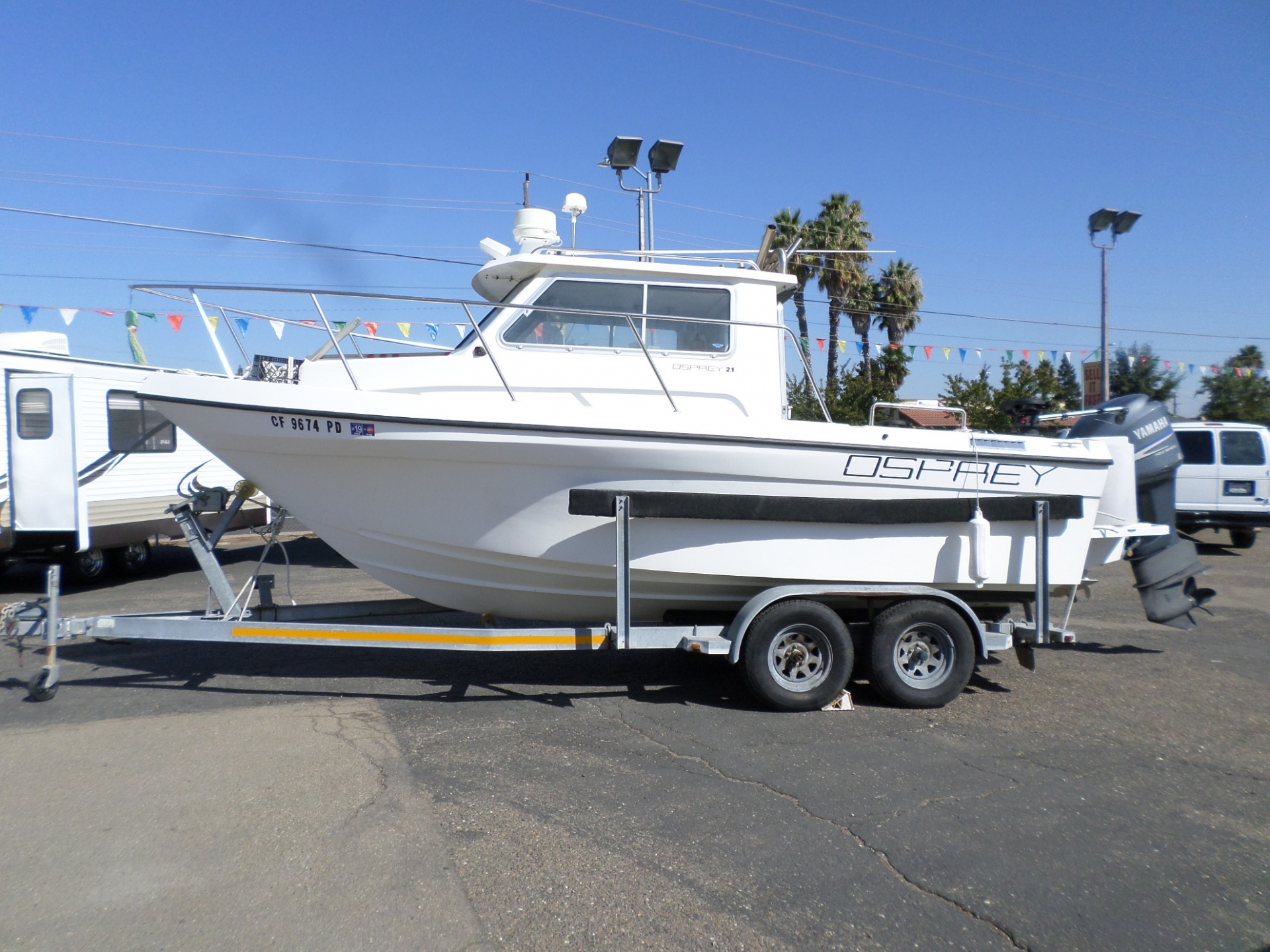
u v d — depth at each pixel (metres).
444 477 5.10
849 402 17.14
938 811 3.81
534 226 6.36
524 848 3.42
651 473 5.05
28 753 4.46
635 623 5.88
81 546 9.64
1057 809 3.84
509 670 6.23
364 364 5.53
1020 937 2.84
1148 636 7.57
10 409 9.42
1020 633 5.52
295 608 5.91
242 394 4.96
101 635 5.36
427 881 3.15
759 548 5.23
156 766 4.28
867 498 5.20
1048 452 5.38
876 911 2.98
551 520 5.17
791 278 5.76
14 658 6.58
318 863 3.29
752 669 5.13
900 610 5.25
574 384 5.50
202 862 3.29
